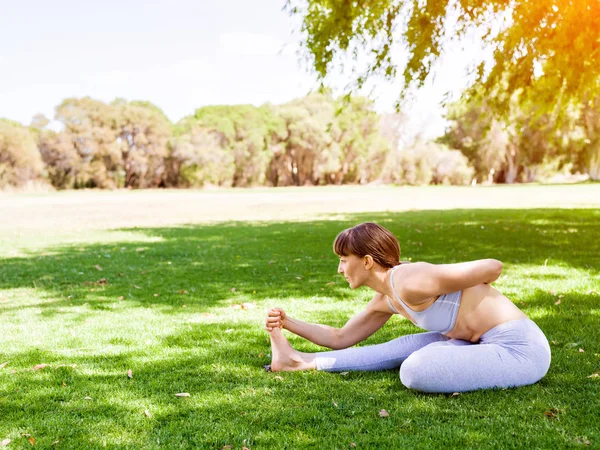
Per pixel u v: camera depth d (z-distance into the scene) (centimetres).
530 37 1070
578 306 546
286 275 798
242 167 7856
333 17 1127
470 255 935
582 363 379
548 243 1060
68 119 7231
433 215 1986
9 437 288
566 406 304
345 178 8100
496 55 1150
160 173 7869
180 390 354
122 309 607
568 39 997
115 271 870
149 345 463
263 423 298
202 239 1349
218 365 403
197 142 7562
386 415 301
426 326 336
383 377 364
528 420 289
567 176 6912
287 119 7888
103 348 456
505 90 1241
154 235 1480
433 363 319
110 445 277
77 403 335
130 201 3891
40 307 629
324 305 604
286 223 1805
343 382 357
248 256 1012
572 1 973
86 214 2528
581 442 263
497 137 6419
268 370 389
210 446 273
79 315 583
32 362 422
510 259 874
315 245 1161
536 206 2428
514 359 323
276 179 8219
